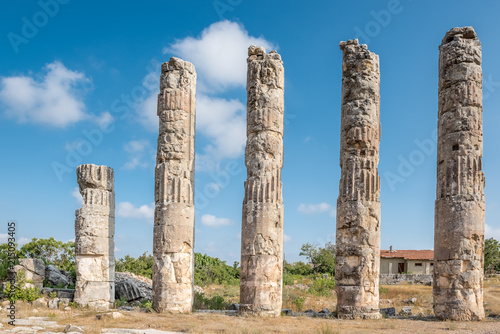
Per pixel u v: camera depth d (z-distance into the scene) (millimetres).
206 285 40656
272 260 18406
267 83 19734
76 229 21234
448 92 19734
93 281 20812
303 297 27094
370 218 19062
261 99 19578
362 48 20266
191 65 21000
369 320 17797
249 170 19297
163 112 20359
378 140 19859
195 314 18281
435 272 19094
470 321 17812
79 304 20328
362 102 19766
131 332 13430
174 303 18734
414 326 16172
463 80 19469
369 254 18766
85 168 21469
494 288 35594
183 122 20297
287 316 18344
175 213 19406
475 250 18438
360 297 18438
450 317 18156
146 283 26953
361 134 19469
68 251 36781
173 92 20406
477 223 18531
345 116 20062
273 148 19234
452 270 18422
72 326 13516
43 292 22203
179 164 19906
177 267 19062
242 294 18469
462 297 18172
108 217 21672
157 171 19984
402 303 26109
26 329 13500
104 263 21156
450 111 19578
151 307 19141
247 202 18953
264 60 19953
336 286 19156
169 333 13594
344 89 20375
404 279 43219
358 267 18703
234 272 48094
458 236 18500
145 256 46688
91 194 21391
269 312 17953
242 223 19062
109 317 16078
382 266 52406
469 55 19641
